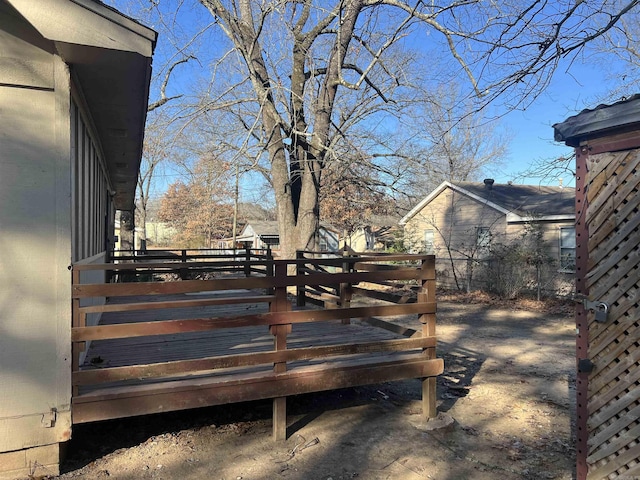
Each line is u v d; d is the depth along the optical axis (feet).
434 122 38.75
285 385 12.59
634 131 8.81
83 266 10.70
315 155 43.62
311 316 12.90
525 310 40.93
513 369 21.36
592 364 9.48
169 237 179.83
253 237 126.00
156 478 10.54
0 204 10.07
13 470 10.15
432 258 14.53
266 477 10.76
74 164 12.38
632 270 8.81
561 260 47.16
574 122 9.62
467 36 20.51
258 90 38.04
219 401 11.78
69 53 10.34
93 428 13.26
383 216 112.78
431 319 14.51
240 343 15.70
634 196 8.78
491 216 55.67
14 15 10.07
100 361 13.00
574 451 12.55
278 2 33.68
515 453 12.40
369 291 18.33
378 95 43.62
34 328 10.26
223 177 44.80
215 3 36.99
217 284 11.84
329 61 40.91
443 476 11.08
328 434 13.35
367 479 10.83
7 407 10.03
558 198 53.93
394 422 14.39
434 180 55.57
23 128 10.26
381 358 14.28
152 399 11.11
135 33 10.26
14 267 10.14
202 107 37.88
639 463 8.83
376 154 48.80
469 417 15.12
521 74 18.94
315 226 44.88
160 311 22.43
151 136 39.78
